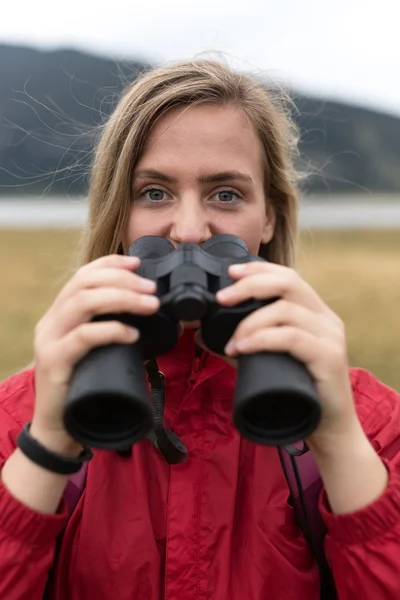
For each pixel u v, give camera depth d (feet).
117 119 8.35
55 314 5.34
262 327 5.08
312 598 6.24
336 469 5.56
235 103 7.66
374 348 31.83
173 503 6.34
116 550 6.16
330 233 99.96
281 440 4.89
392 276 55.93
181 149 7.27
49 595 6.25
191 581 6.09
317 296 5.43
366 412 7.02
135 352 5.19
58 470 5.48
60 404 5.25
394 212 173.27
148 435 6.54
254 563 6.19
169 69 8.20
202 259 5.92
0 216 138.51
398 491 5.66
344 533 5.60
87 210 9.39
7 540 5.52
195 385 6.84
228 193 7.45
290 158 10.30
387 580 5.45
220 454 6.60
